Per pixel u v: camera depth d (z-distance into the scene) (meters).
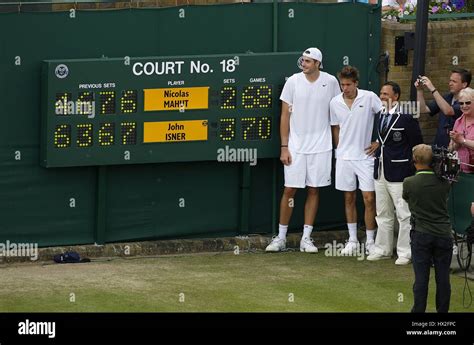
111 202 11.55
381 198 11.45
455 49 12.90
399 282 10.69
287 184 11.80
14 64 11.02
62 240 11.42
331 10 12.16
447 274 9.27
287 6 11.97
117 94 11.26
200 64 11.52
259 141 11.84
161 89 11.41
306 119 11.69
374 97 11.62
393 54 12.50
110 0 11.77
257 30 11.89
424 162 9.20
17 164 11.16
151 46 11.52
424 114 12.71
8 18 10.95
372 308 9.77
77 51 11.24
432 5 13.36
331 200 12.37
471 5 13.52
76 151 11.19
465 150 11.07
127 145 11.38
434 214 9.17
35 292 10.02
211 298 9.97
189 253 11.75
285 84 11.68
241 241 11.94
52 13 11.10
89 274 10.75
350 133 11.63
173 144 11.53
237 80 11.67
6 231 11.20
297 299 10.01
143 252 11.60
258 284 10.52
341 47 12.25
